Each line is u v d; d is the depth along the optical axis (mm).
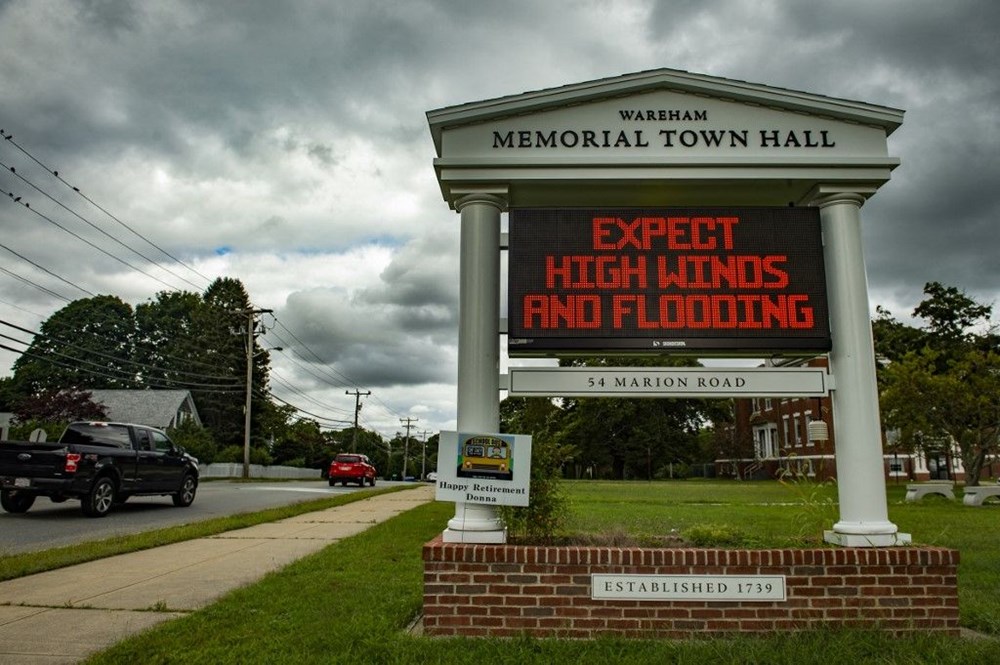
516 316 6367
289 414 72188
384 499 21766
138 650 5125
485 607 5758
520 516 6492
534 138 6738
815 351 6461
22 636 5617
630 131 6734
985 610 6367
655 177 6594
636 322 6348
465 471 6074
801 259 6512
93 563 8953
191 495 18109
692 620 5734
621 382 6359
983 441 26609
